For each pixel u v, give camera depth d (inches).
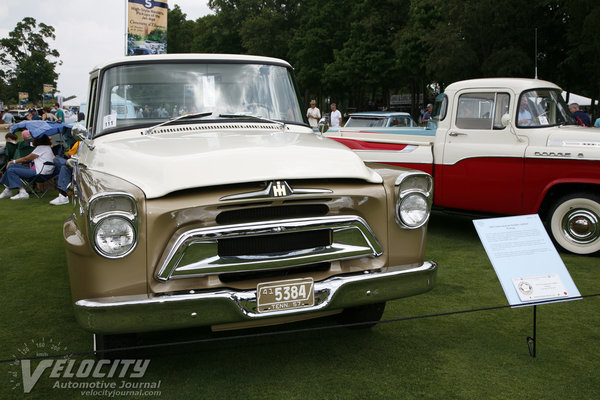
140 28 540.1
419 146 273.4
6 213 347.6
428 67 935.0
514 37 887.1
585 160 227.8
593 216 234.5
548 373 128.1
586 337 149.5
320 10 1483.8
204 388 121.9
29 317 167.8
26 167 410.3
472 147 255.9
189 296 107.9
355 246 121.4
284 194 113.7
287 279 115.6
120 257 106.9
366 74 1245.7
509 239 135.3
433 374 127.6
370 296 121.8
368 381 124.2
